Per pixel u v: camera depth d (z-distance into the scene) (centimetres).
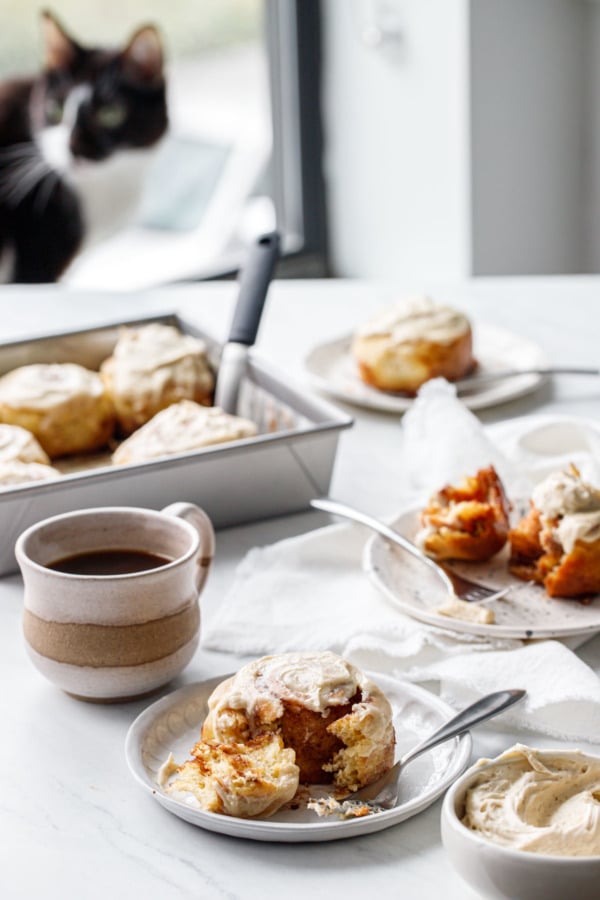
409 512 130
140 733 106
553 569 122
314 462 134
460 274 282
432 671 112
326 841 101
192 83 270
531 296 182
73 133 248
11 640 120
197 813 100
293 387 140
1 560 127
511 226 287
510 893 94
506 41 268
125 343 152
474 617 117
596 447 141
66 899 98
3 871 100
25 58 240
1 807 104
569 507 121
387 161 289
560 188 296
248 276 152
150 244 272
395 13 274
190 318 158
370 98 287
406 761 104
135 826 102
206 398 149
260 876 99
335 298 183
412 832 101
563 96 287
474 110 267
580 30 284
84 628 110
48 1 238
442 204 280
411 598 122
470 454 136
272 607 121
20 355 153
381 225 296
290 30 288
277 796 101
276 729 104
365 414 154
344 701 104
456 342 154
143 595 110
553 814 98
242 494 133
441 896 98
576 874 93
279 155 298
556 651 112
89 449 148
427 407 140
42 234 256
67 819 103
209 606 123
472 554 125
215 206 283
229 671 115
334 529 128
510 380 157
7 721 111
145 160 261
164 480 129
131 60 249
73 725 111
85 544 115
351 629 116
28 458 137
